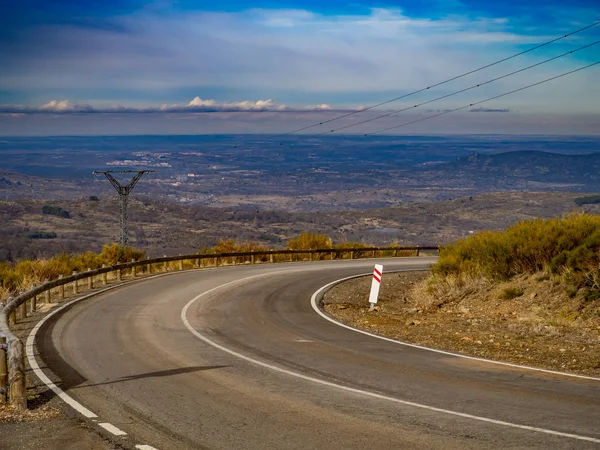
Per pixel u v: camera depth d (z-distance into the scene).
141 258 39.41
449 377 10.34
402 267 36.28
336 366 11.26
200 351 12.74
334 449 6.85
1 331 10.26
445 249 25.83
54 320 16.58
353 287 26.81
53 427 7.70
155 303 20.44
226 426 7.69
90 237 135.62
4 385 8.77
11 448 6.95
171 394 9.26
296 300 22.12
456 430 7.48
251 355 12.33
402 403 8.71
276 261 41.56
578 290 17.17
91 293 22.73
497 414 8.14
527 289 18.78
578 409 8.37
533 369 10.95
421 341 14.33
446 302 20.53
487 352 12.76
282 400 8.91
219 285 26.11
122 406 8.61
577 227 19.03
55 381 10.06
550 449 6.80
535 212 183.25
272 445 6.99
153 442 7.13
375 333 15.31
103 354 12.32
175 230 154.25
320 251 43.19
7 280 25.03
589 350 12.59
